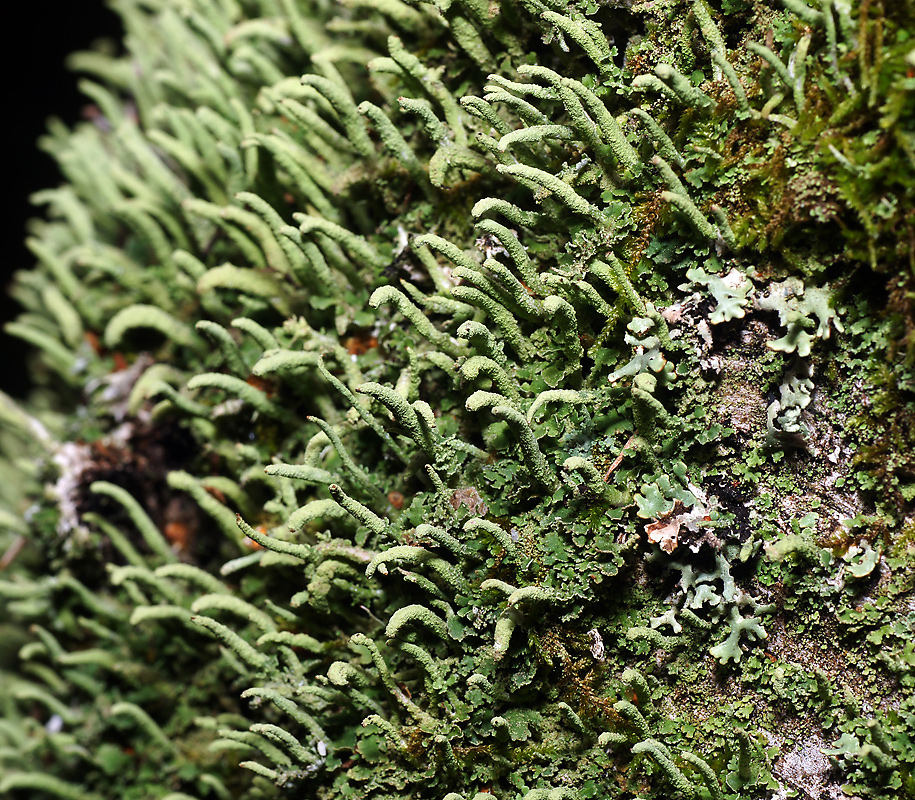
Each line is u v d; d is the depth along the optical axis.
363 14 0.41
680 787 0.38
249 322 0.40
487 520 0.39
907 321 0.38
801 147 0.38
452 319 0.39
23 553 0.46
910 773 0.38
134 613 0.41
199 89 0.43
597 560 0.38
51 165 0.81
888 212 0.38
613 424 0.39
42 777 0.42
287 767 0.39
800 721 0.38
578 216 0.39
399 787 0.39
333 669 0.38
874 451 0.38
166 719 0.42
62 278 0.45
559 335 0.39
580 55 0.39
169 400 0.42
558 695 0.39
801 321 0.38
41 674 0.44
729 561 0.38
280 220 0.40
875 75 0.37
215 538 0.42
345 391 0.39
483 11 0.40
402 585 0.39
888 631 0.38
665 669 0.38
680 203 0.38
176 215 0.43
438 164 0.40
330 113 0.41
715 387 0.39
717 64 0.38
